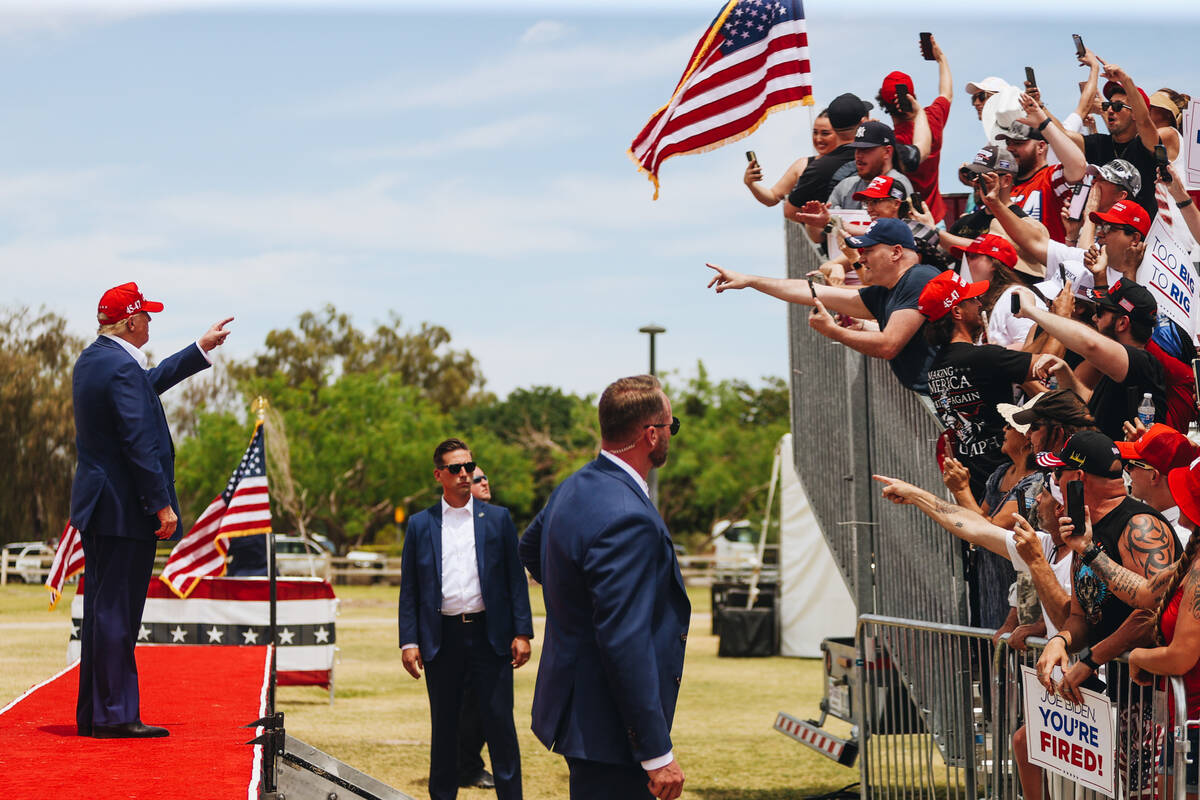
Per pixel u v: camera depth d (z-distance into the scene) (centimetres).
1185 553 420
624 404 430
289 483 4972
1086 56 805
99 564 604
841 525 851
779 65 913
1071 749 477
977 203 870
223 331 658
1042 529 545
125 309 614
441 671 716
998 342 713
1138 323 600
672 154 944
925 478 709
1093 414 602
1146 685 442
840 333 688
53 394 4812
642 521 411
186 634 1212
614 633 399
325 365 7488
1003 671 562
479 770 870
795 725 920
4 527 4769
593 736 409
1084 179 777
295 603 1254
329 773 546
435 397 8081
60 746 571
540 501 7194
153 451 605
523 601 730
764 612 1858
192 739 602
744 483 5681
